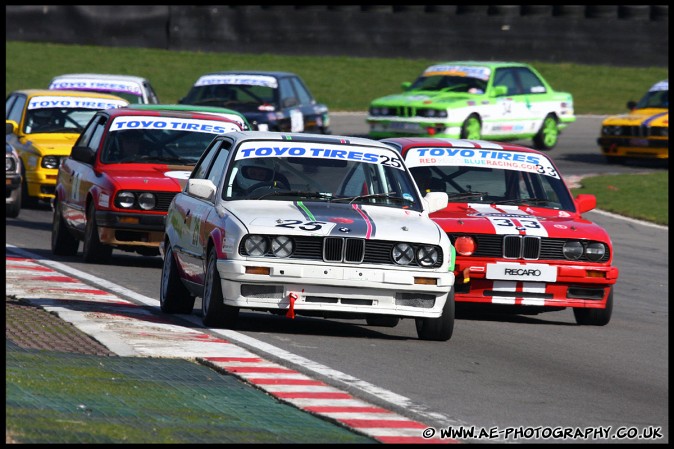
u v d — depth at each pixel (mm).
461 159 42875
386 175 36656
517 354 33156
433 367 30266
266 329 34906
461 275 37562
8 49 145875
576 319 40188
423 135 91375
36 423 21594
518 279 37781
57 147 68250
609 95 143625
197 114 53469
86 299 38906
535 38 141250
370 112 94562
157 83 133750
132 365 27922
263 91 88062
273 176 35781
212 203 35406
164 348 30156
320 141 37438
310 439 21859
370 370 29188
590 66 150125
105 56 145625
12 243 55156
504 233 37875
